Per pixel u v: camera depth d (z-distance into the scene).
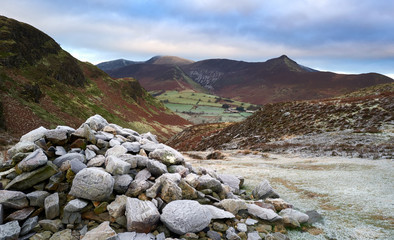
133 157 11.08
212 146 61.09
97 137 12.42
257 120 63.47
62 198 8.66
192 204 8.69
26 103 99.44
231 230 8.49
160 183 9.77
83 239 7.10
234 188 14.54
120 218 8.14
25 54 142.00
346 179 16.31
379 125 36.00
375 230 8.71
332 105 51.88
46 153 10.12
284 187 15.63
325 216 10.24
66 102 135.88
